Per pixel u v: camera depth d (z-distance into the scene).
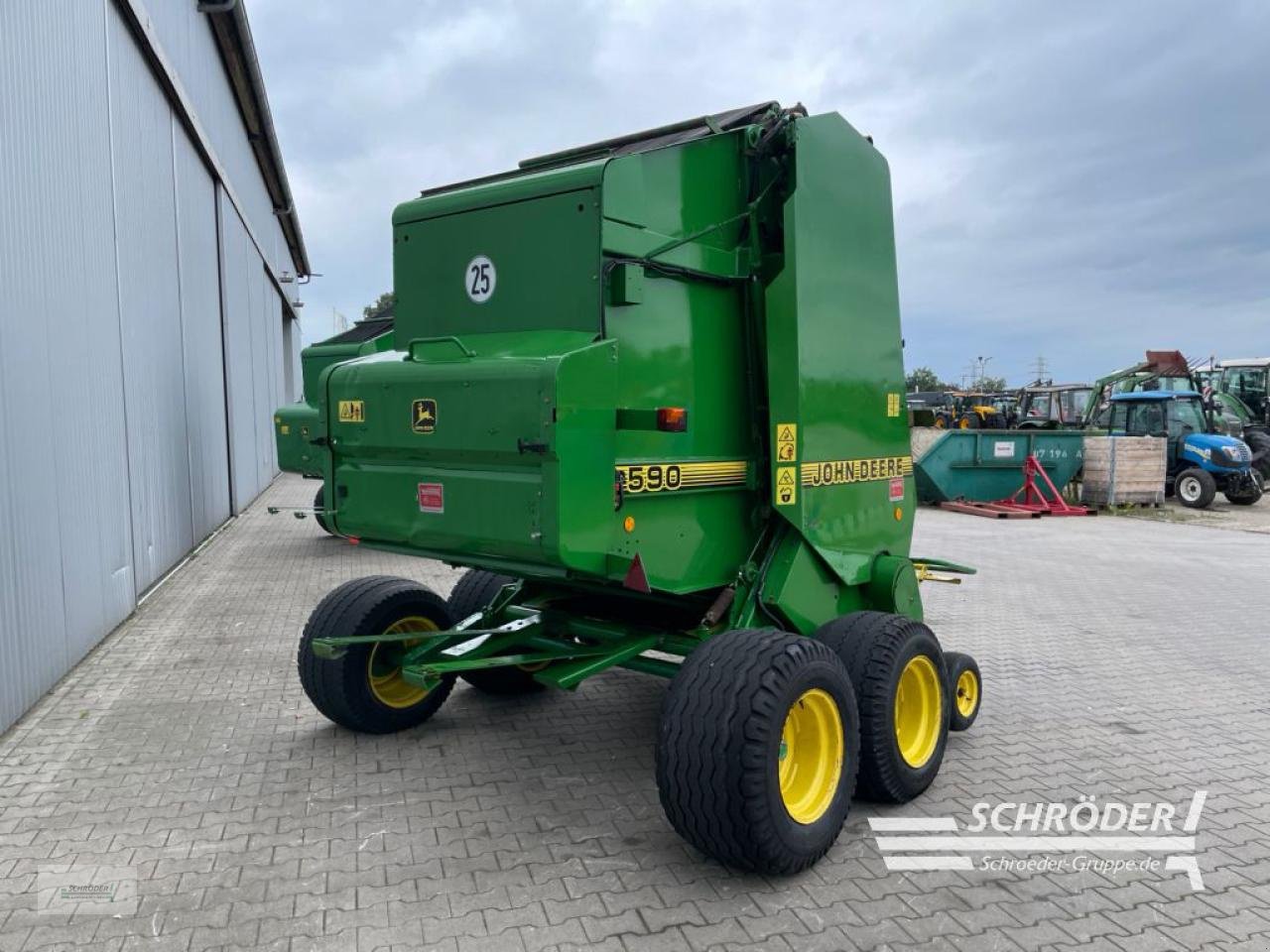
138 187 8.59
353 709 4.68
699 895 3.31
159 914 3.14
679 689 3.35
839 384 4.70
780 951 2.98
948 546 12.55
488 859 3.55
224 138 14.52
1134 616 8.24
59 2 6.22
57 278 5.96
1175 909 3.29
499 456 3.48
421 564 10.38
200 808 3.98
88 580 6.50
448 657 4.36
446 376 3.62
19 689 5.11
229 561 10.50
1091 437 17.39
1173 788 4.38
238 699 5.48
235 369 15.30
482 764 4.51
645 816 3.95
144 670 6.08
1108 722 5.33
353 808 3.99
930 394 27.16
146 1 8.74
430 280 4.25
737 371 4.33
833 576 4.73
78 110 6.61
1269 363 21.98
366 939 3.00
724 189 4.25
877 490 5.08
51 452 5.74
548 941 3.01
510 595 5.10
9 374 5.09
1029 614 8.30
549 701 5.48
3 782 4.24
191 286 11.49
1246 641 7.34
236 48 14.21
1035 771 4.58
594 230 3.58
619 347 3.64
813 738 3.61
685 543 3.98
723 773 3.19
